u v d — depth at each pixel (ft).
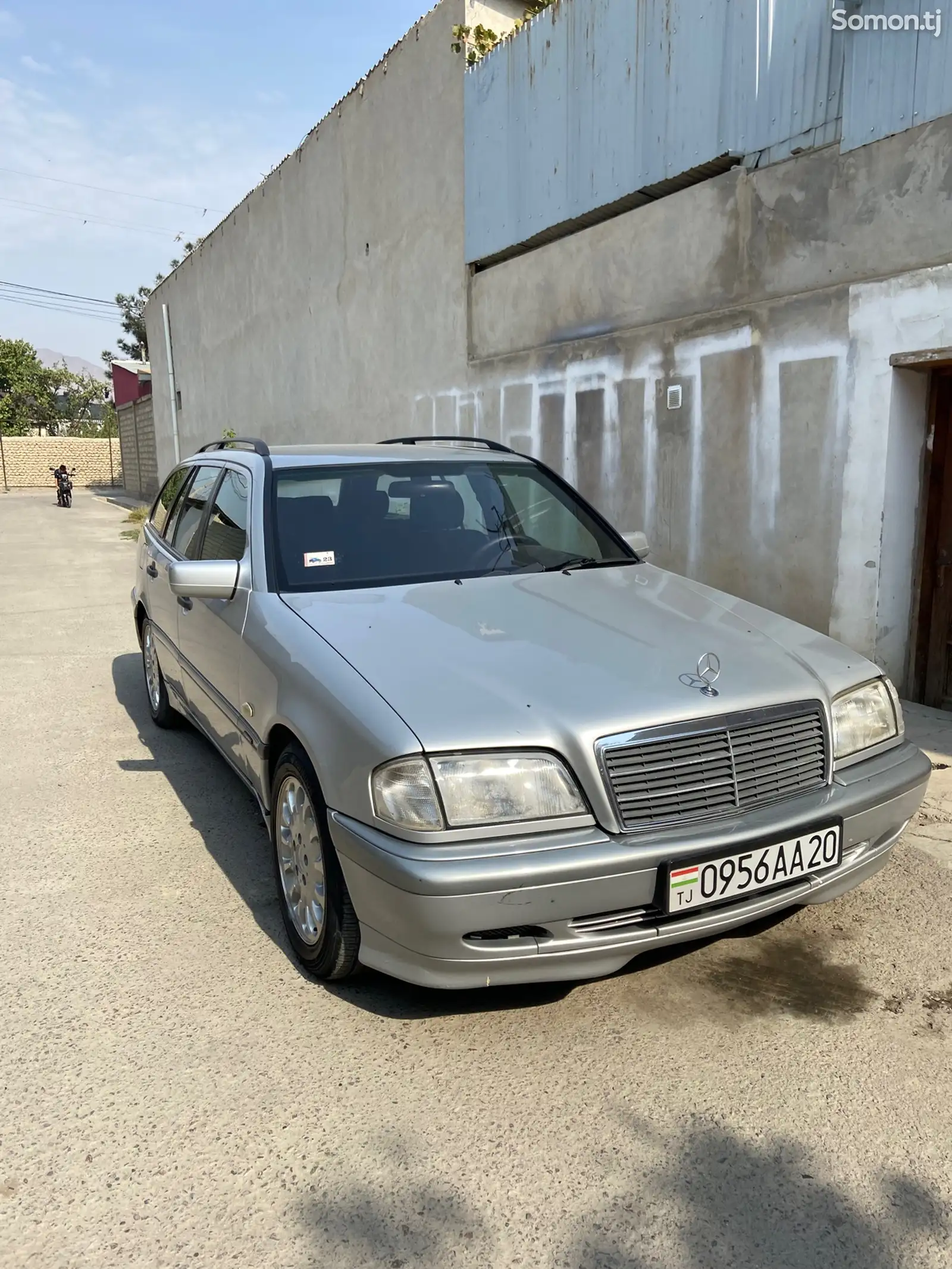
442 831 7.79
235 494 13.65
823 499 19.27
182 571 11.46
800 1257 6.31
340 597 11.05
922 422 18.24
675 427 22.90
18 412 170.71
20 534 64.03
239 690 11.33
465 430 32.81
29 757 16.69
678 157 22.16
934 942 10.19
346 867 8.35
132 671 23.41
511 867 7.63
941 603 18.76
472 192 30.81
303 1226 6.57
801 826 8.57
